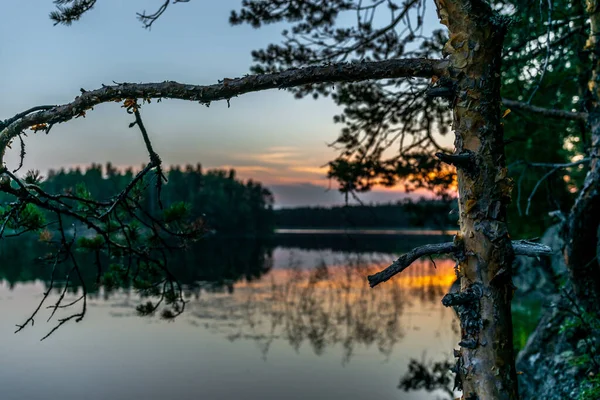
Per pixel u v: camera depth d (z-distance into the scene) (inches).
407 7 233.5
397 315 705.0
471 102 82.6
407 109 247.6
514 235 625.0
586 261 176.1
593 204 169.5
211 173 4224.9
